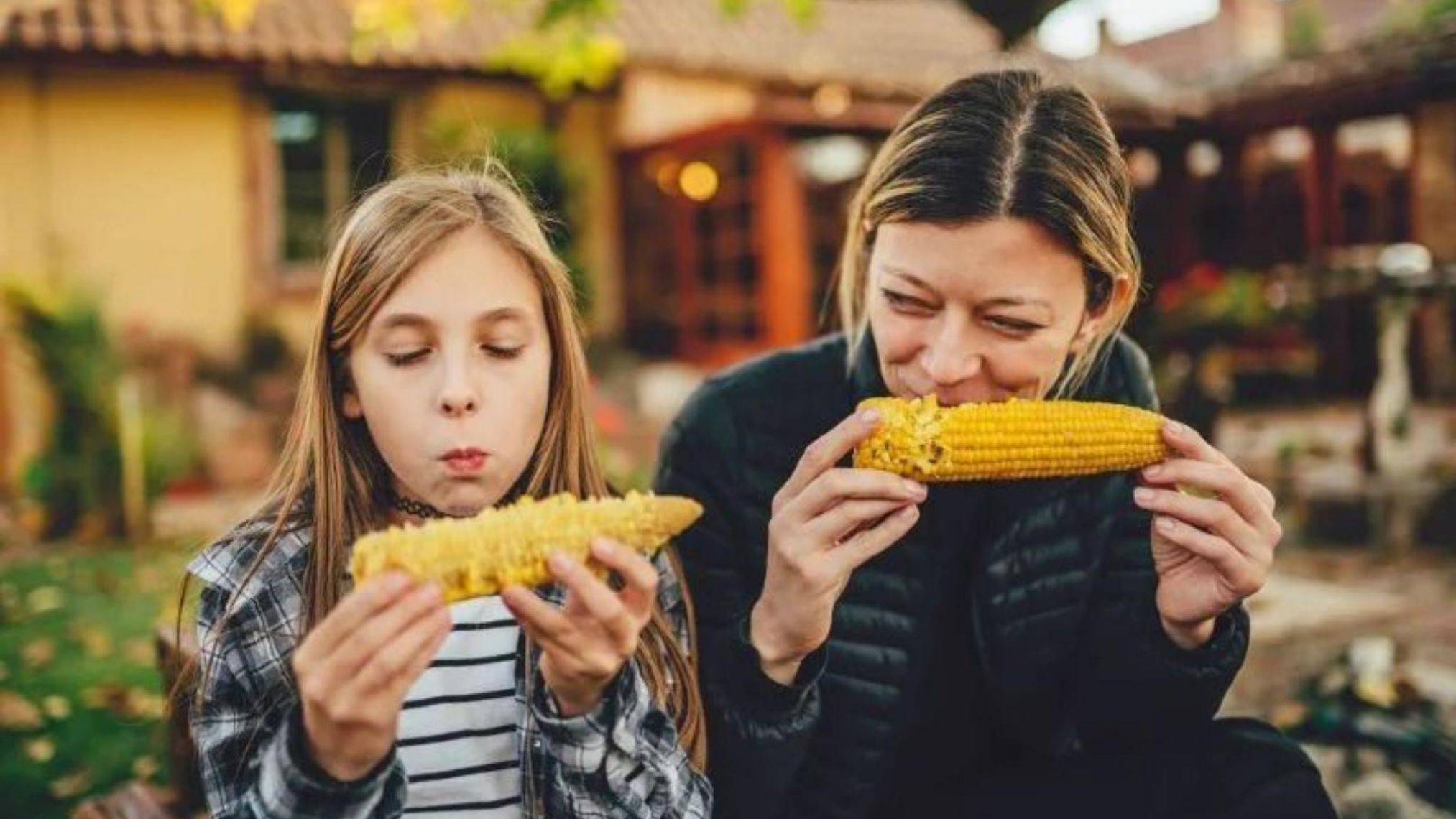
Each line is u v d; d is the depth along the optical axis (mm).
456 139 11703
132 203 11102
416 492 1716
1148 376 2385
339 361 1779
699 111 14109
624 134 13508
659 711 1769
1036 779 2127
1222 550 1829
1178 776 2100
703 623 2168
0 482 10117
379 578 1322
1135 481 2117
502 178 2197
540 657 1690
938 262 1766
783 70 12422
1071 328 1868
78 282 9695
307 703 1364
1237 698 3510
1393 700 3418
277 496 1893
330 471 1783
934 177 1765
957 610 2201
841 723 2092
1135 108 12969
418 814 1752
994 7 6574
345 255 1715
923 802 2174
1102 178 1862
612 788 1645
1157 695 2125
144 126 11102
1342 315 14391
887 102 12242
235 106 11414
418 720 1762
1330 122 12555
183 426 10602
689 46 13258
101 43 10367
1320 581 6910
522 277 1725
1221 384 11742
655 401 12211
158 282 11234
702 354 13312
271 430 10984
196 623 1767
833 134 12188
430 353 1639
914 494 1709
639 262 13602
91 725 4426
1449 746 3221
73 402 8445
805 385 2238
